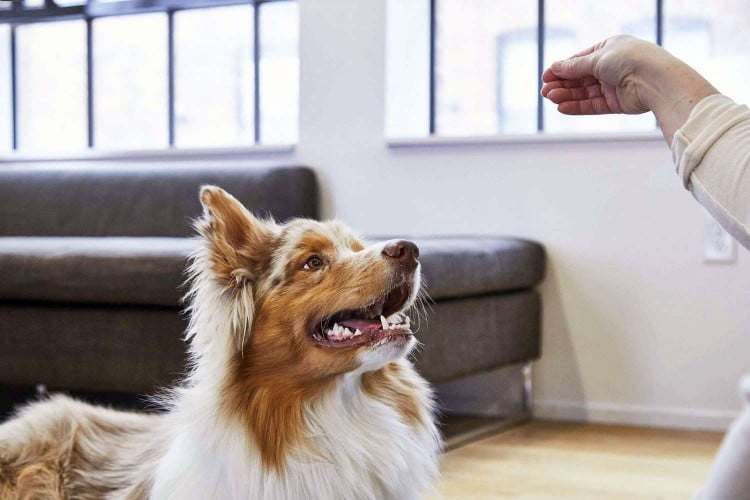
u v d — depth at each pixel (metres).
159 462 1.76
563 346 3.52
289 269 1.67
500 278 3.16
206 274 1.71
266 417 1.63
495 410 3.62
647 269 3.40
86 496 1.89
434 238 3.34
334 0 3.78
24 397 3.63
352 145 3.78
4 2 4.51
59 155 4.27
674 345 3.38
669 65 0.89
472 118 3.85
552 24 3.71
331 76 3.81
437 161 3.67
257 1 4.11
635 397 3.44
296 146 3.87
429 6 3.86
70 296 2.80
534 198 3.54
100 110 4.47
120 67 4.42
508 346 3.29
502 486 2.57
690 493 2.49
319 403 1.66
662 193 3.38
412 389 1.79
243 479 1.60
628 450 3.01
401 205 3.72
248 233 1.74
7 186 4.02
